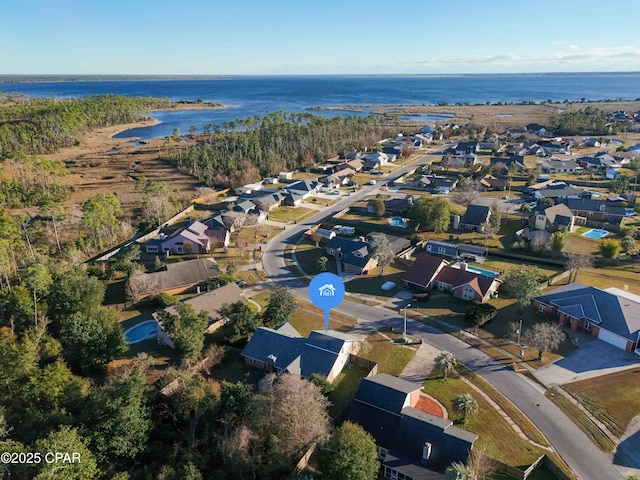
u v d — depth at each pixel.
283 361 55.38
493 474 41.44
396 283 80.19
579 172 151.38
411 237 99.88
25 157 125.69
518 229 103.75
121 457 37.91
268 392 44.00
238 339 61.94
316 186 136.50
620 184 126.31
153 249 93.31
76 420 39.31
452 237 100.12
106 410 38.69
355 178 152.12
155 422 42.00
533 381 54.59
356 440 38.91
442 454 41.59
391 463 41.94
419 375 56.09
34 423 38.25
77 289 63.69
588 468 42.47
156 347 60.72
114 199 106.12
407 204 116.38
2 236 75.12
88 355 53.31
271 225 110.06
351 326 67.44
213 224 102.56
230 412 41.69
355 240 93.12
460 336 64.25
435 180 139.62
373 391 48.00
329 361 54.31
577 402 51.00
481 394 52.56
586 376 55.16
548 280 77.50
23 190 119.38
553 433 46.75
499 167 151.38
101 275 79.69
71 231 99.88
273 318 64.88
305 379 49.78
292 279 82.69
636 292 74.31
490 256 91.19
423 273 78.44
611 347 60.56
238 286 78.88
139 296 72.38
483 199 126.62
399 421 44.94
